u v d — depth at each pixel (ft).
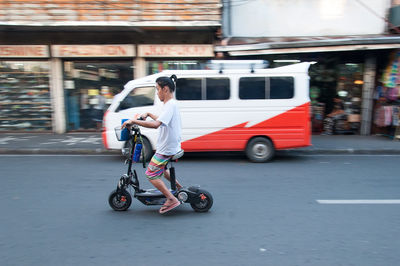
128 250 10.78
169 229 12.44
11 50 35.37
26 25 31.32
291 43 30.94
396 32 34.58
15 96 37.68
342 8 35.58
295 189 17.37
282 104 23.24
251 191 17.07
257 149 23.76
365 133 36.55
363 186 17.92
